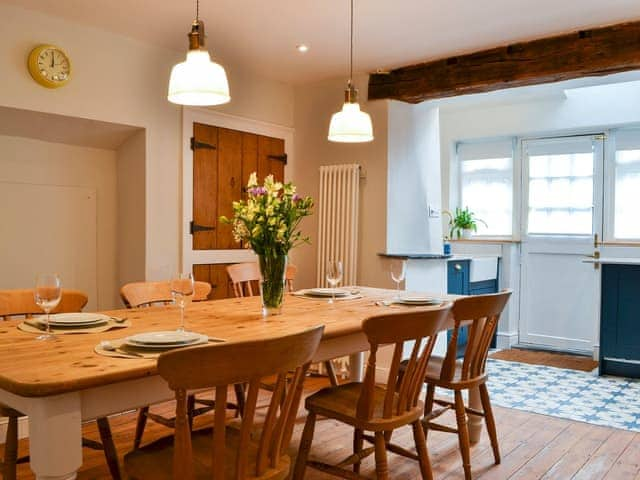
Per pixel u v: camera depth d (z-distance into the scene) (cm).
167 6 318
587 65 353
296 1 309
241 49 391
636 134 516
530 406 363
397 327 192
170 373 130
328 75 455
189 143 409
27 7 318
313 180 480
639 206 517
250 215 227
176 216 404
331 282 278
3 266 354
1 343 172
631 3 311
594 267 528
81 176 390
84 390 142
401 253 451
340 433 313
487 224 601
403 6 316
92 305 397
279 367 145
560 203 554
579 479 255
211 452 170
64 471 134
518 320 574
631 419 339
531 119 553
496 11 322
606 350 441
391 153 440
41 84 326
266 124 464
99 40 353
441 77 411
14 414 191
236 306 260
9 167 356
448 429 252
